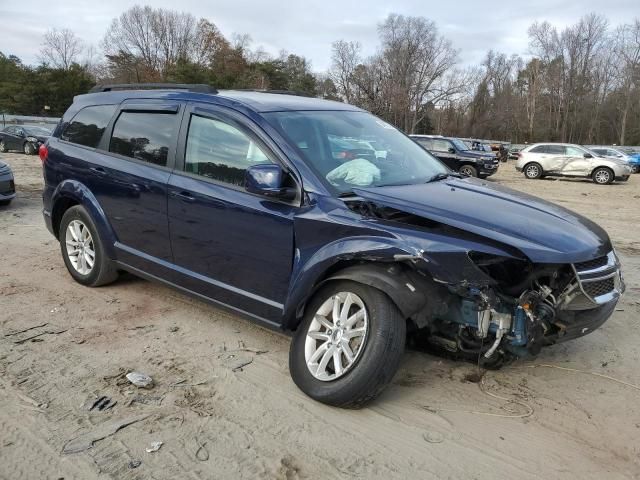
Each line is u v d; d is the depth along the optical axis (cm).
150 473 275
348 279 325
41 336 427
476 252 304
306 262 343
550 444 306
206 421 320
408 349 409
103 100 525
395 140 458
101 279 520
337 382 324
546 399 353
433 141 2333
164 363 388
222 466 281
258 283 377
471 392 358
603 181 2283
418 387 362
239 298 391
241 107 402
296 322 362
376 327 312
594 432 319
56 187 545
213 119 414
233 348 414
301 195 354
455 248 303
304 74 9012
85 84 6381
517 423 325
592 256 324
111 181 479
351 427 317
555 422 328
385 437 308
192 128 427
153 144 454
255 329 449
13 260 635
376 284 312
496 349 336
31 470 275
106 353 401
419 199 346
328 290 341
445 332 350
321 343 346
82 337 427
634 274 669
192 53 8188
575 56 8400
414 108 7875
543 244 310
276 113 399
